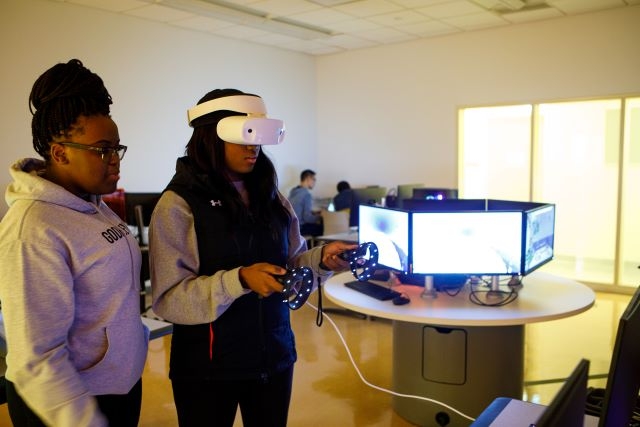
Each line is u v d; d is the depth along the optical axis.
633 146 5.53
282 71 7.14
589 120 5.88
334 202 6.58
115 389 1.14
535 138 5.95
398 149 6.97
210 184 1.32
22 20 4.56
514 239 2.43
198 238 1.32
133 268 1.19
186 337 1.35
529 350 3.79
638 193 5.58
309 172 6.96
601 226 5.98
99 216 1.15
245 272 1.20
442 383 2.54
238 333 1.34
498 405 1.49
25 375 0.96
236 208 1.33
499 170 6.44
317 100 7.73
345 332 4.18
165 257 1.28
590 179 5.97
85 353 1.10
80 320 1.09
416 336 2.61
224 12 5.18
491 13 5.41
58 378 0.98
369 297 2.48
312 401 2.98
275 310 1.42
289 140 7.35
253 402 1.43
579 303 2.34
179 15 5.30
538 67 5.75
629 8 5.15
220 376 1.34
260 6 5.14
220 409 1.38
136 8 5.04
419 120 6.74
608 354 3.70
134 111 5.43
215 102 1.33
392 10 5.29
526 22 5.77
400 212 2.48
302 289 1.17
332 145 7.64
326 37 6.41
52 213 1.03
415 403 2.65
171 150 5.81
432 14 5.43
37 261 0.99
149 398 3.03
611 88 5.33
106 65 5.16
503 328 2.47
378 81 7.06
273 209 1.48
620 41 5.23
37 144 1.11
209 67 6.17
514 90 5.95
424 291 2.49
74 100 1.07
